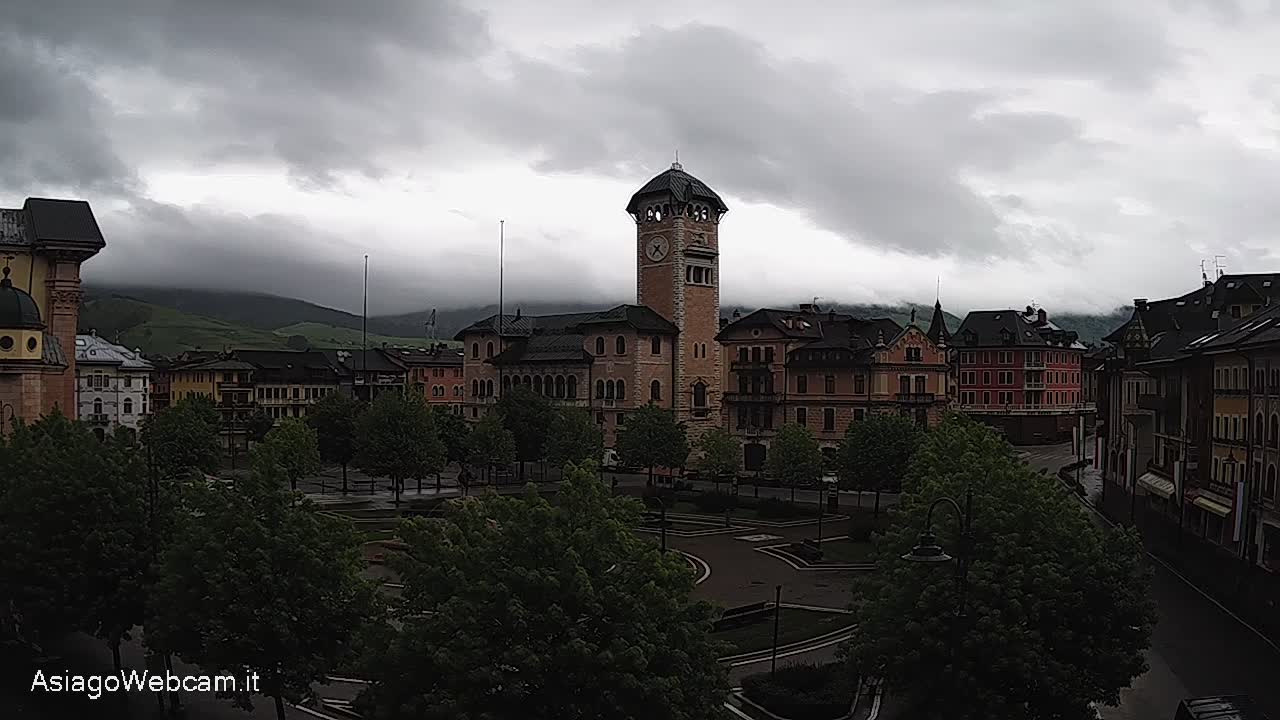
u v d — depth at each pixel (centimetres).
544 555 2783
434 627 2678
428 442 9838
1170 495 8288
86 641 4950
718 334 13700
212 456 10475
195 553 3331
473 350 15250
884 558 3725
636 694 2627
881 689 4181
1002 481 3822
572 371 13975
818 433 12800
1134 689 4341
